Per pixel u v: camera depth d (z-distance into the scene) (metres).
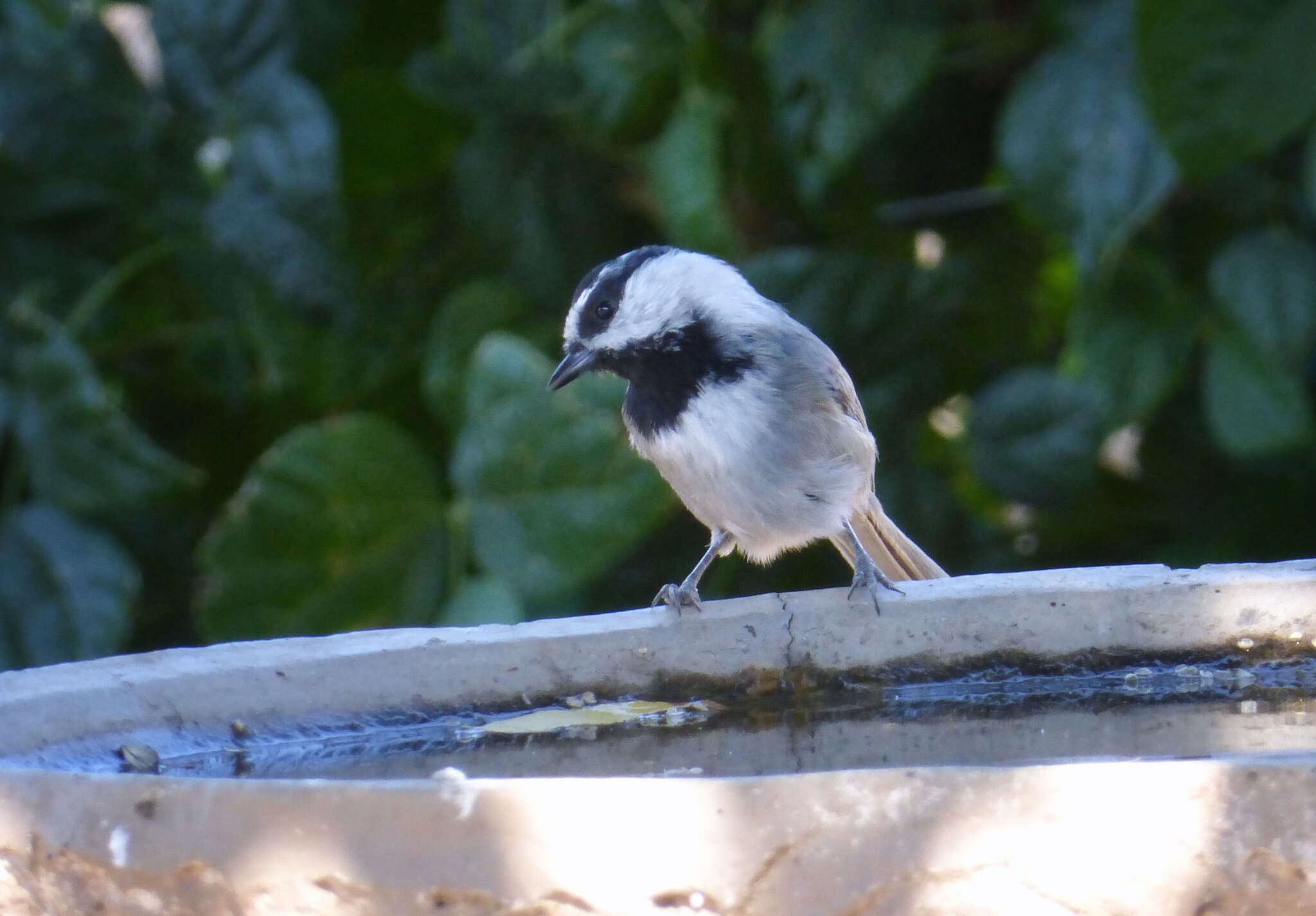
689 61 10.33
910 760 5.41
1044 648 6.52
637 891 3.89
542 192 10.80
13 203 10.59
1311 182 9.10
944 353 10.59
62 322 10.83
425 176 11.24
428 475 9.52
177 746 5.65
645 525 9.23
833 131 9.93
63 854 4.21
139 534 11.34
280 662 5.95
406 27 11.57
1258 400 9.95
